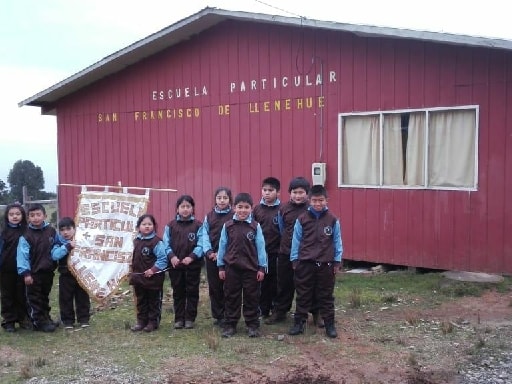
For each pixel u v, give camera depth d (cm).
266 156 988
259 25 984
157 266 577
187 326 590
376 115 870
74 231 613
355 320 604
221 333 567
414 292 722
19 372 474
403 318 608
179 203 595
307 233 550
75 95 1244
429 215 830
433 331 559
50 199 1378
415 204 841
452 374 450
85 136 1236
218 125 1046
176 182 1109
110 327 604
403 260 855
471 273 786
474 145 789
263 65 984
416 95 829
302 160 947
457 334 547
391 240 865
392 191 862
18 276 593
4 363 497
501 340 526
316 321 578
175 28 1005
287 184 966
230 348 520
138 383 443
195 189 1083
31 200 1308
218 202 591
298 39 940
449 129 809
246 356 498
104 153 1209
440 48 805
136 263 579
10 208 595
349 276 840
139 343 543
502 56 757
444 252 819
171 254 583
